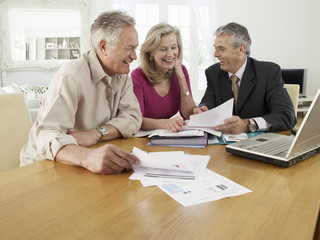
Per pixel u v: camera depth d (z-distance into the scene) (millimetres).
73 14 5453
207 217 615
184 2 5430
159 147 1204
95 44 1283
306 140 928
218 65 2105
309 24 5578
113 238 546
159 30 1871
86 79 1279
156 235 551
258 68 1879
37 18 5430
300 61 5699
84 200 712
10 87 4684
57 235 562
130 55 1295
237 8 5543
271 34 5637
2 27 5289
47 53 5535
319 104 815
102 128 1309
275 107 1674
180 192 743
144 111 2094
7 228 593
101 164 874
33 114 3795
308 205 663
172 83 2121
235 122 1384
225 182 804
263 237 536
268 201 687
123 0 5273
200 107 1866
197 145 1212
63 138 1042
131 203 690
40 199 725
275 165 949
